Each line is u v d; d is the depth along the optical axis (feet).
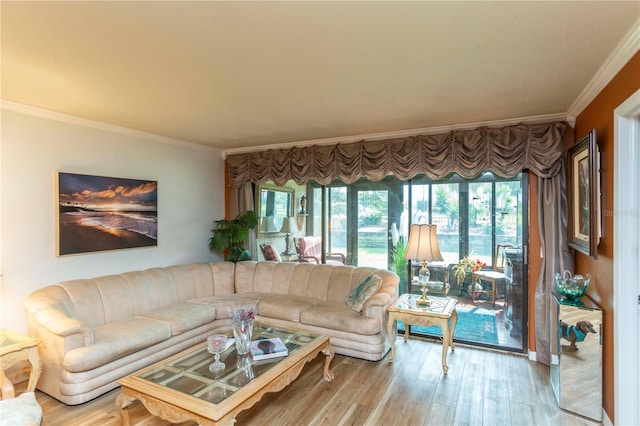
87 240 11.59
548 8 5.21
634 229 6.88
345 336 11.43
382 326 11.28
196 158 15.99
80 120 11.41
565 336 8.45
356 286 12.78
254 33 5.96
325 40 6.22
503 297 12.33
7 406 6.21
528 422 7.97
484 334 12.62
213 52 6.70
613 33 5.96
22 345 8.27
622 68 6.89
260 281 15.10
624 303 6.97
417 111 10.59
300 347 9.15
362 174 13.71
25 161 10.18
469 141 11.90
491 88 8.66
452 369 10.71
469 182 12.88
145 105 10.00
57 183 10.83
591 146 7.93
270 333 10.28
